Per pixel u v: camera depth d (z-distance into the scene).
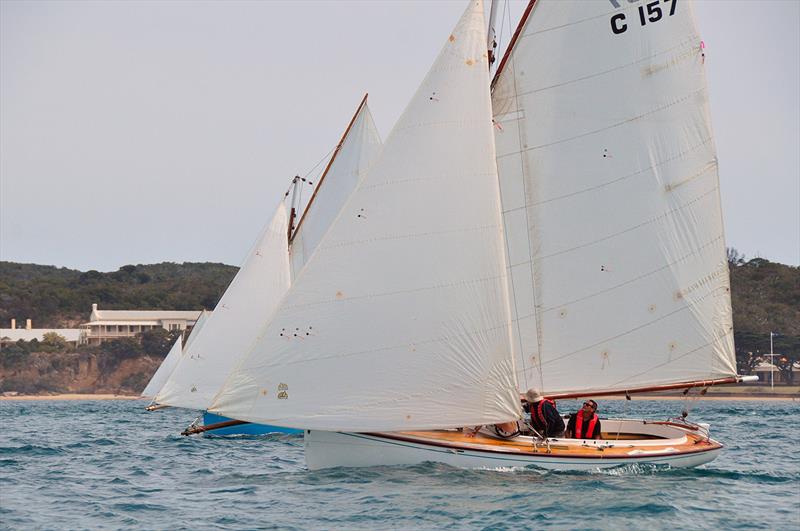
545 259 81.00
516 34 80.25
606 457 75.69
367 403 70.25
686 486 73.19
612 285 81.50
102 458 108.00
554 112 81.00
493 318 71.19
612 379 81.62
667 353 82.12
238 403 70.25
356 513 62.97
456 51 72.94
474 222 71.62
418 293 70.75
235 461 101.19
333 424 70.12
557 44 81.00
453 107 72.38
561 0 80.81
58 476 89.31
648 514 62.88
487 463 74.56
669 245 82.31
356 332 70.44
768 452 109.81
